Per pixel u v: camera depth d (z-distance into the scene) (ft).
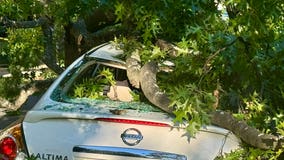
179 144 12.75
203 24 17.20
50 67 32.14
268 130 14.01
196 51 15.66
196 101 12.64
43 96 15.17
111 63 17.31
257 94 14.55
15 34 32.40
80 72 16.76
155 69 15.62
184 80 15.69
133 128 12.85
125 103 15.03
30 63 31.89
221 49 15.16
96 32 28.40
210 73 15.48
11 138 13.20
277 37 16.26
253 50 15.20
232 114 13.98
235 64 15.19
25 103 27.91
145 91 14.62
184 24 18.62
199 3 18.02
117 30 26.22
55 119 13.32
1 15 27.40
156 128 12.89
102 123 13.04
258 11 14.85
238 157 12.76
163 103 13.85
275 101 15.66
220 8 18.17
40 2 28.25
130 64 16.60
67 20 26.25
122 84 16.81
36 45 32.55
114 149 12.64
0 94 28.14
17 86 28.55
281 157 13.57
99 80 16.52
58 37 33.42
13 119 30.22
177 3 18.04
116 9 18.67
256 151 12.93
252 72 15.35
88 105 14.55
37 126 13.32
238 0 14.92
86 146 12.76
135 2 18.43
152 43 19.15
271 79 15.57
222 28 16.43
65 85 15.89
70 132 13.04
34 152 12.93
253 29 14.94
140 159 12.57
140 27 17.83
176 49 17.20
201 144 12.85
